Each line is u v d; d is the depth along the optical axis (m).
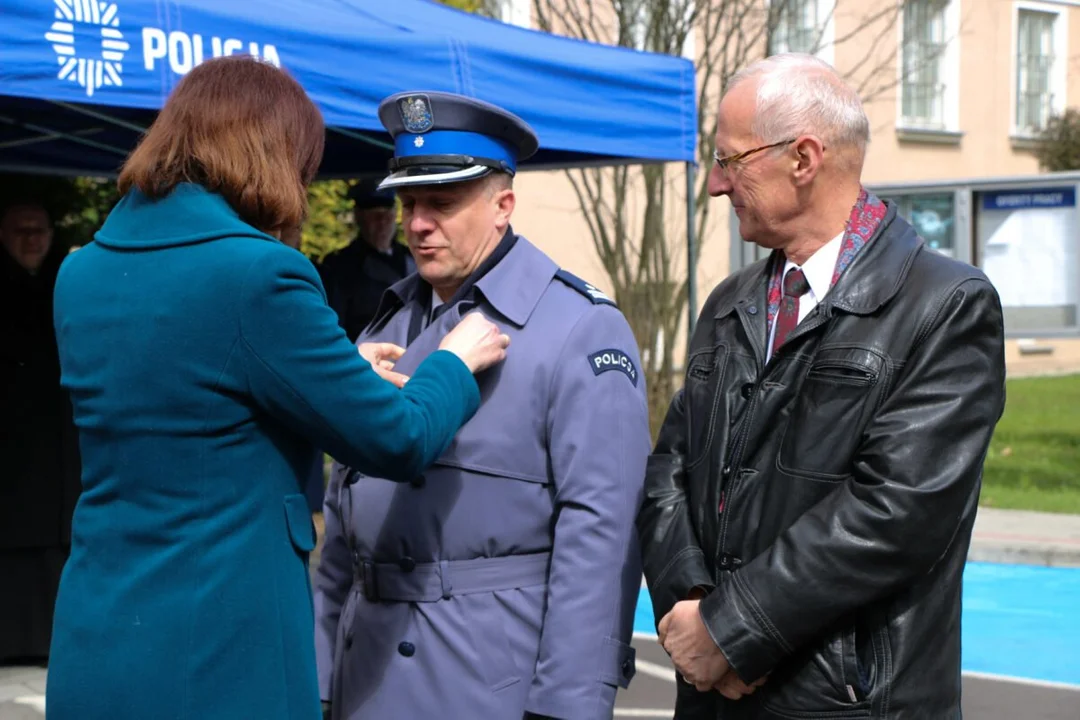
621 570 2.23
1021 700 5.00
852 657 1.91
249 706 1.74
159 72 3.72
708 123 10.38
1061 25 19.72
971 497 1.95
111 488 1.80
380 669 2.28
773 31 10.06
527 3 11.36
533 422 2.26
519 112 4.80
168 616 1.73
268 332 1.75
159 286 1.78
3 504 5.04
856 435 1.92
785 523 1.96
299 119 1.92
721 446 2.08
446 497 2.25
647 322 9.98
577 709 2.15
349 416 1.80
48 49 3.47
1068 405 14.95
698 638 1.94
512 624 2.25
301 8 4.29
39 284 5.13
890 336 1.93
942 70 18.44
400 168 2.32
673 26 9.24
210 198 1.85
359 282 6.89
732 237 9.12
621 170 10.06
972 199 9.32
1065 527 8.09
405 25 4.59
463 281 2.38
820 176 2.03
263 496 1.79
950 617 1.96
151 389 1.76
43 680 4.97
